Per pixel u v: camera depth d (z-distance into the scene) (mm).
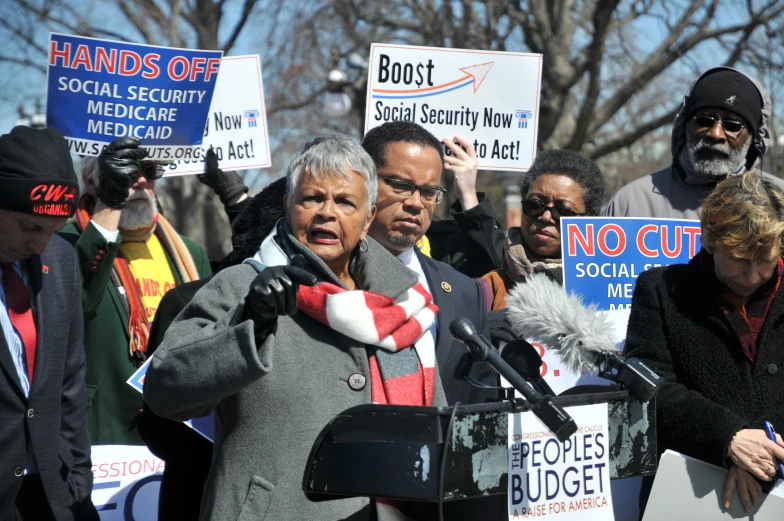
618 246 4109
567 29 17266
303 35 19156
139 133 4512
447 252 4957
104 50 4445
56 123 4469
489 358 2273
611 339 2623
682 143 4793
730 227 3139
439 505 2113
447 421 2139
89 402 4211
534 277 2760
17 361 3242
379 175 3559
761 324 3334
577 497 2375
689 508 3059
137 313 4336
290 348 2656
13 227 3119
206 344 2412
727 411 3148
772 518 3086
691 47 16344
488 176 20828
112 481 3955
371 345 2746
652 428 2547
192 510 3543
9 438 3172
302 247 2734
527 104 5609
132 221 4465
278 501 2574
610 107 17156
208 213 24250
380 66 5500
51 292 3375
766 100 4746
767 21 15086
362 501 2654
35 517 3264
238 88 5523
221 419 2719
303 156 2799
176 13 20438
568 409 2373
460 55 5555
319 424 2621
